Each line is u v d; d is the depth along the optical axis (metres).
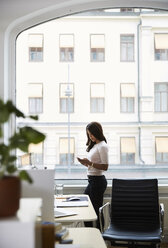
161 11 5.86
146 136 5.91
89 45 5.90
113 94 5.94
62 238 2.70
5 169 1.88
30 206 2.04
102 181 4.95
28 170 2.95
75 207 3.94
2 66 5.04
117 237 4.12
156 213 4.56
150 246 4.40
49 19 5.31
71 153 5.84
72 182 5.72
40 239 2.06
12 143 1.88
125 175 5.87
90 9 5.33
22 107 5.72
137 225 4.55
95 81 5.91
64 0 5.04
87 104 5.92
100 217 4.37
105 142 4.96
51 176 2.96
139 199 4.61
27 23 5.24
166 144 5.91
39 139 1.90
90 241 2.74
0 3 5.02
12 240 1.75
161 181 5.76
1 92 5.04
